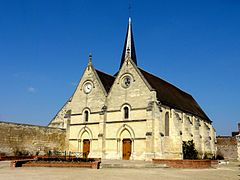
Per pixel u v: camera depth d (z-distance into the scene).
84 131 41.62
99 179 16.92
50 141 40.34
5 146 34.31
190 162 29.41
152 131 35.03
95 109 41.19
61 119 46.34
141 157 35.44
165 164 29.52
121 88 39.38
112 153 38.03
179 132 38.44
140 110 36.84
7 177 17.45
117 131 38.25
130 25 52.06
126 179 17.27
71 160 27.28
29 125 37.69
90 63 43.88
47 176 18.03
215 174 22.83
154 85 41.75
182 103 47.78
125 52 50.59
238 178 20.33
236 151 56.34
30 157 34.22
